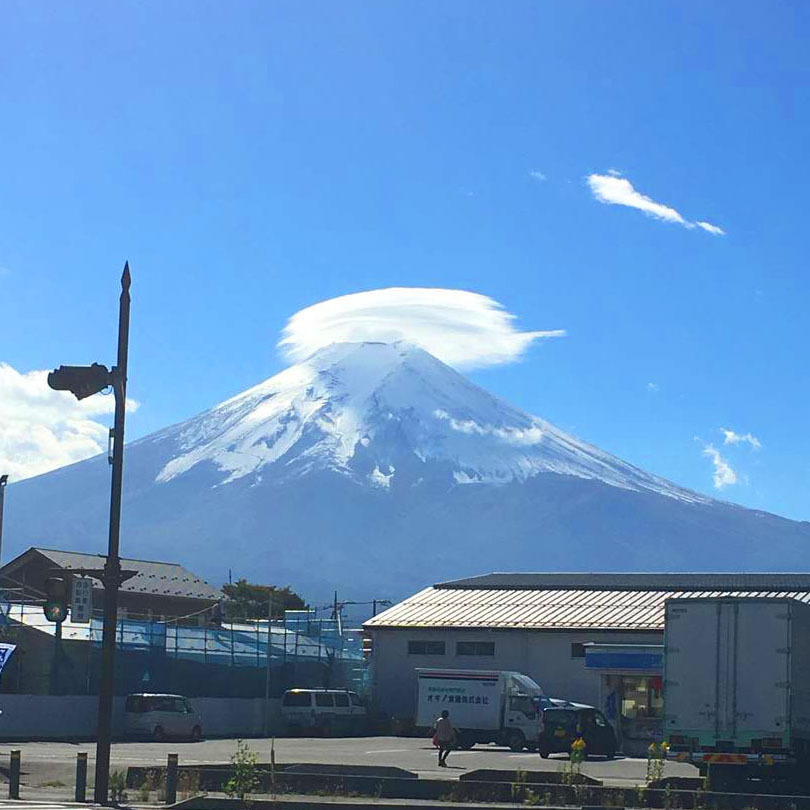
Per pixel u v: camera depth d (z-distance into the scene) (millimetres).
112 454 26203
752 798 26938
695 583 70188
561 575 73875
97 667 57000
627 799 27594
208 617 87438
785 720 30891
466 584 73625
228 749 47031
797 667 31531
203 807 25031
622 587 69125
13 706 50438
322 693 62344
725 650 31625
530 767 40500
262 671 66375
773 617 31391
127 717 53469
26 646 57594
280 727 63094
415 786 28828
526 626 64438
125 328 26281
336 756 44531
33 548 80500
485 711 52719
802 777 31562
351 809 24984
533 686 53500
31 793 27797
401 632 67250
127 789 29328
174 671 61000
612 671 56188
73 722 52844
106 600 25922
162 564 89125
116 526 26156
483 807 25688
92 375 25828
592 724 47875
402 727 63188
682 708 31750
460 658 65625
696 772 38375
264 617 123312
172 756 25859
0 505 53500
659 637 61469
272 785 26703
